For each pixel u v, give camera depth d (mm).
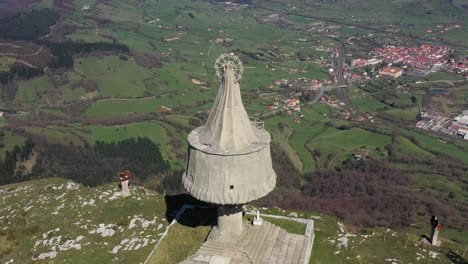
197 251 33688
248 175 30109
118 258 39625
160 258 36812
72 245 42875
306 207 88625
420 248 41125
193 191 30938
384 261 38531
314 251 39750
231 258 32281
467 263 38688
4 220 50500
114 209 48719
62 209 50594
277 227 36875
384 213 90000
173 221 42000
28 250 43781
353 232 45531
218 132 31016
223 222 34000
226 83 31297
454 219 88812
